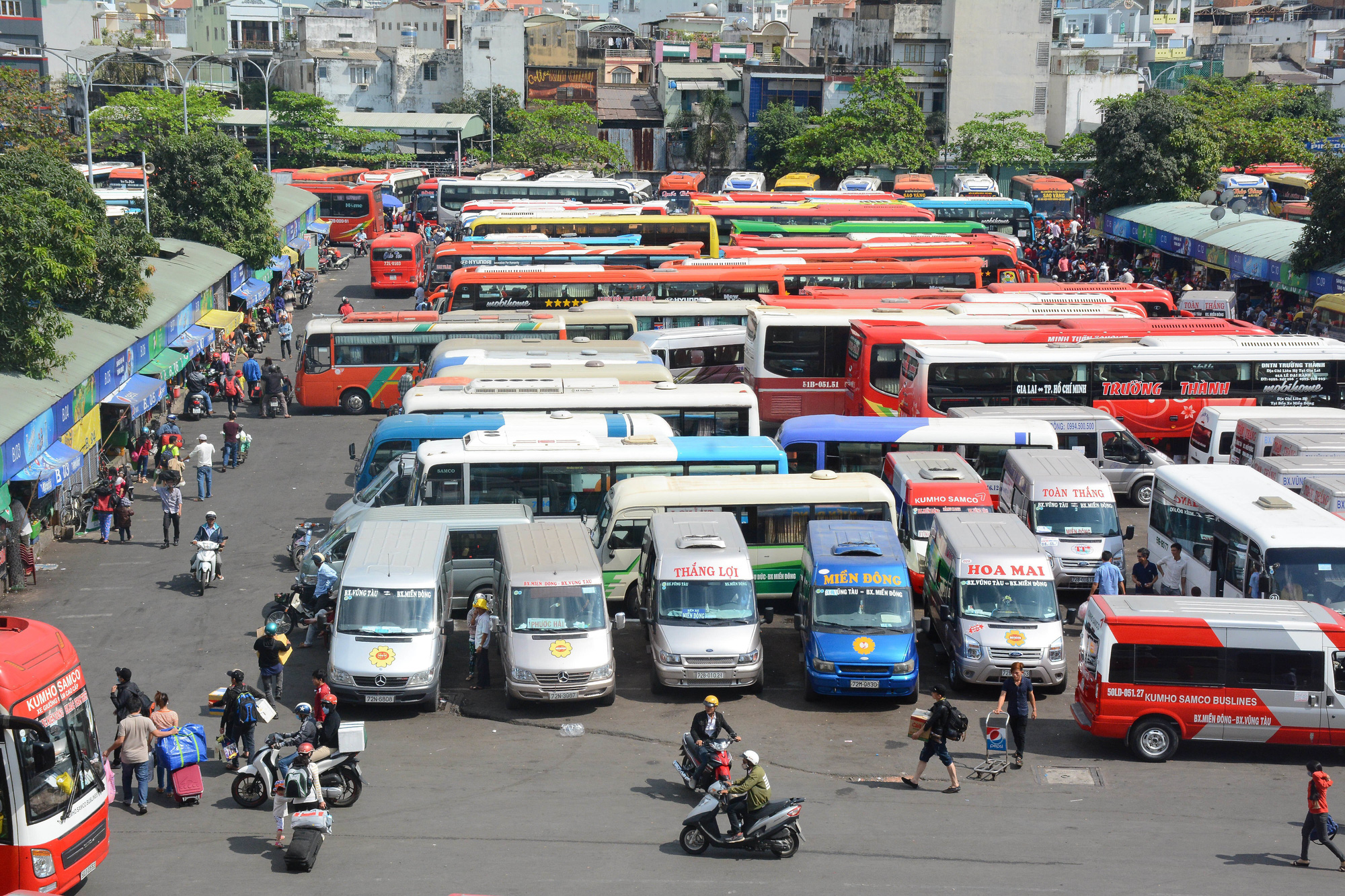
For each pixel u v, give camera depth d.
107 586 34.62
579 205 76.12
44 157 45.44
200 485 43.09
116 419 45.19
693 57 160.88
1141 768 24.55
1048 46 131.50
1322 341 45.78
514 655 27.00
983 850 20.19
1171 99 91.50
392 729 26.47
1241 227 72.12
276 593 34.31
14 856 17.20
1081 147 122.31
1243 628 24.64
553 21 168.38
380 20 177.12
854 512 33.47
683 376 52.75
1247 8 189.88
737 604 28.33
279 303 71.25
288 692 27.80
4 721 16.97
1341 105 141.00
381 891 18.30
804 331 49.56
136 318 45.59
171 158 65.56
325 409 55.91
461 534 32.62
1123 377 44.97
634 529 33.12
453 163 148.75
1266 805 22.59
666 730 26.38
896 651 27.20
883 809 22.20
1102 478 35.34
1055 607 28.20
